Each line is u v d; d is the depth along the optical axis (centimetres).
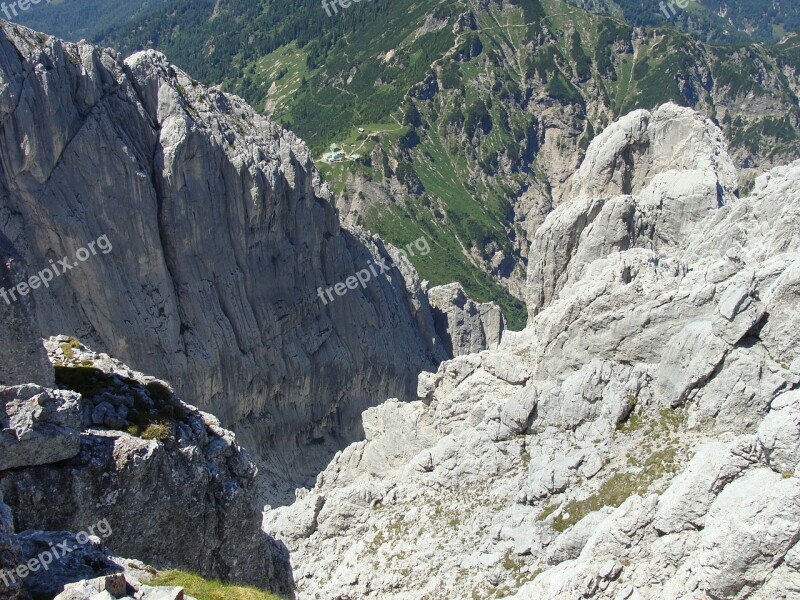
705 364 5956
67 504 4006
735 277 5966
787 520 3856
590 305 6656
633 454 6066
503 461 6675
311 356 10994
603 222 8706
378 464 7994
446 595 6009
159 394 4853
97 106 8338
